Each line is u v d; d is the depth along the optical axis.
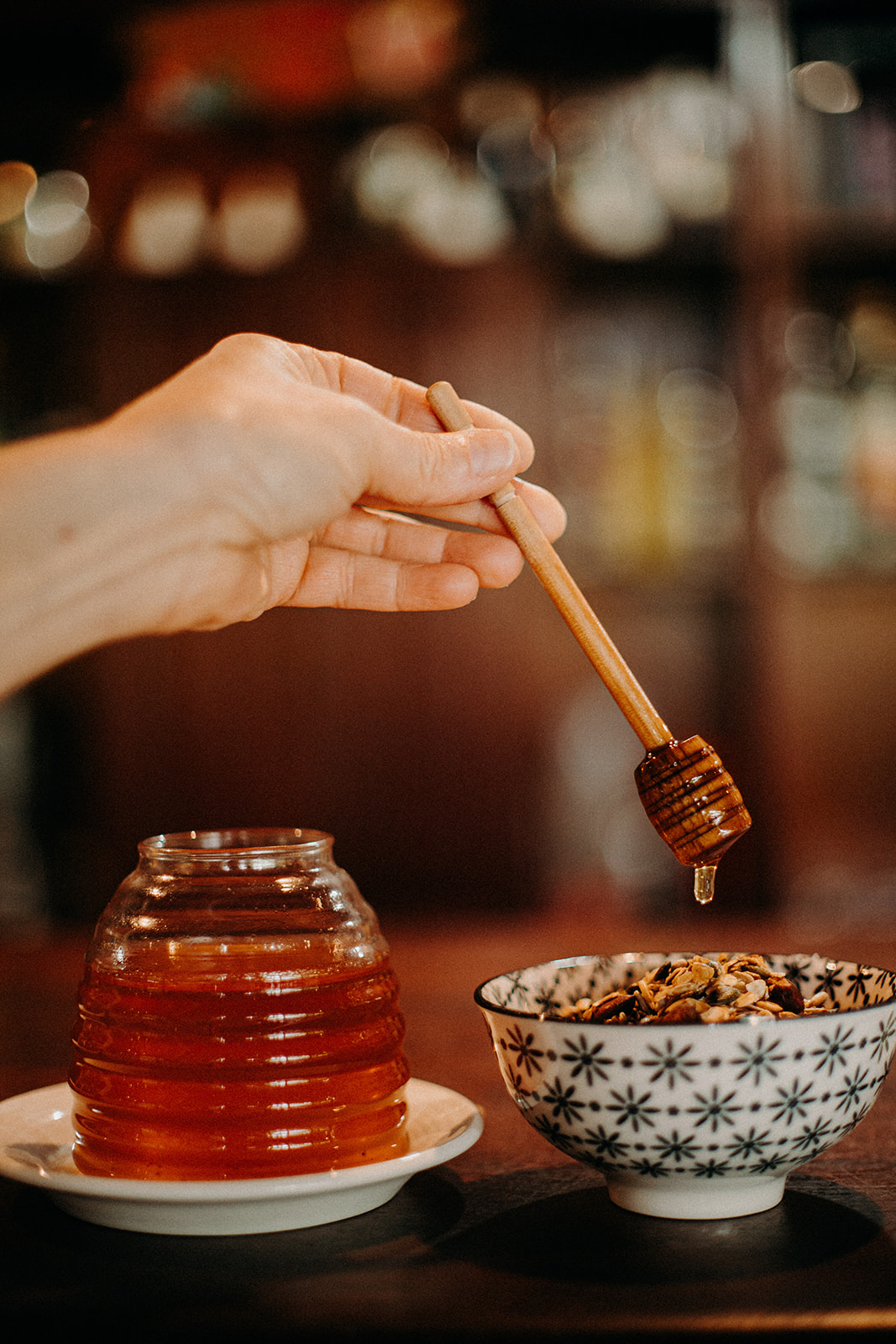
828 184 2.13
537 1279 0.56
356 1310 0.53
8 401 2.27
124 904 0.67
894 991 0.66
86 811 2.28
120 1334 0.52
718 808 0.68
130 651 2.20
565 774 2.33
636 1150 0.60
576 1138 0.61
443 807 2.20
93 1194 0.59
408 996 1.14
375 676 2.20
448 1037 0.99
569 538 2.19
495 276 2.13
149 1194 0.58
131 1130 0.62
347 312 2.14
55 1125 0.72
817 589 2.21
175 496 0.62
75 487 0.60
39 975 1.30
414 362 2.14
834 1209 0.63
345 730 2.20
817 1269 0.56
